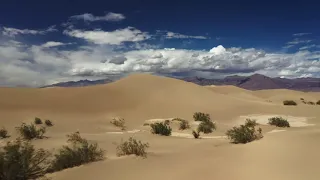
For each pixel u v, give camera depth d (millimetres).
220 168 9547
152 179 8875
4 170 8938
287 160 9703
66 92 57844
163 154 13102
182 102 53906
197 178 8695
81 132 27219
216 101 55594
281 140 12742
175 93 58031
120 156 12781
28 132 21984
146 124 35125
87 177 9312
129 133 25734
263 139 13758
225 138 20828
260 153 11016
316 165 8930
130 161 11219
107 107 51344
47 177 9508
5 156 9211
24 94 53875
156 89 60250
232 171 9125
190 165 10242
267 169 8992
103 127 31891
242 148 12586
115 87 62250
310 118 38812
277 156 10281
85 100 54094
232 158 10836
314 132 15102
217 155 11852
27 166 9383
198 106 51656
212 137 23609
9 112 42531
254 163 9742
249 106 53312
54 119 39500
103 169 10141
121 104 53438
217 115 44156
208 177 8727
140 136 22906
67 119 40312
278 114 44438
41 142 19438
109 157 12648
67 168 10898
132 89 60688
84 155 11562
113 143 18219
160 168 10047
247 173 8805
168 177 8953
